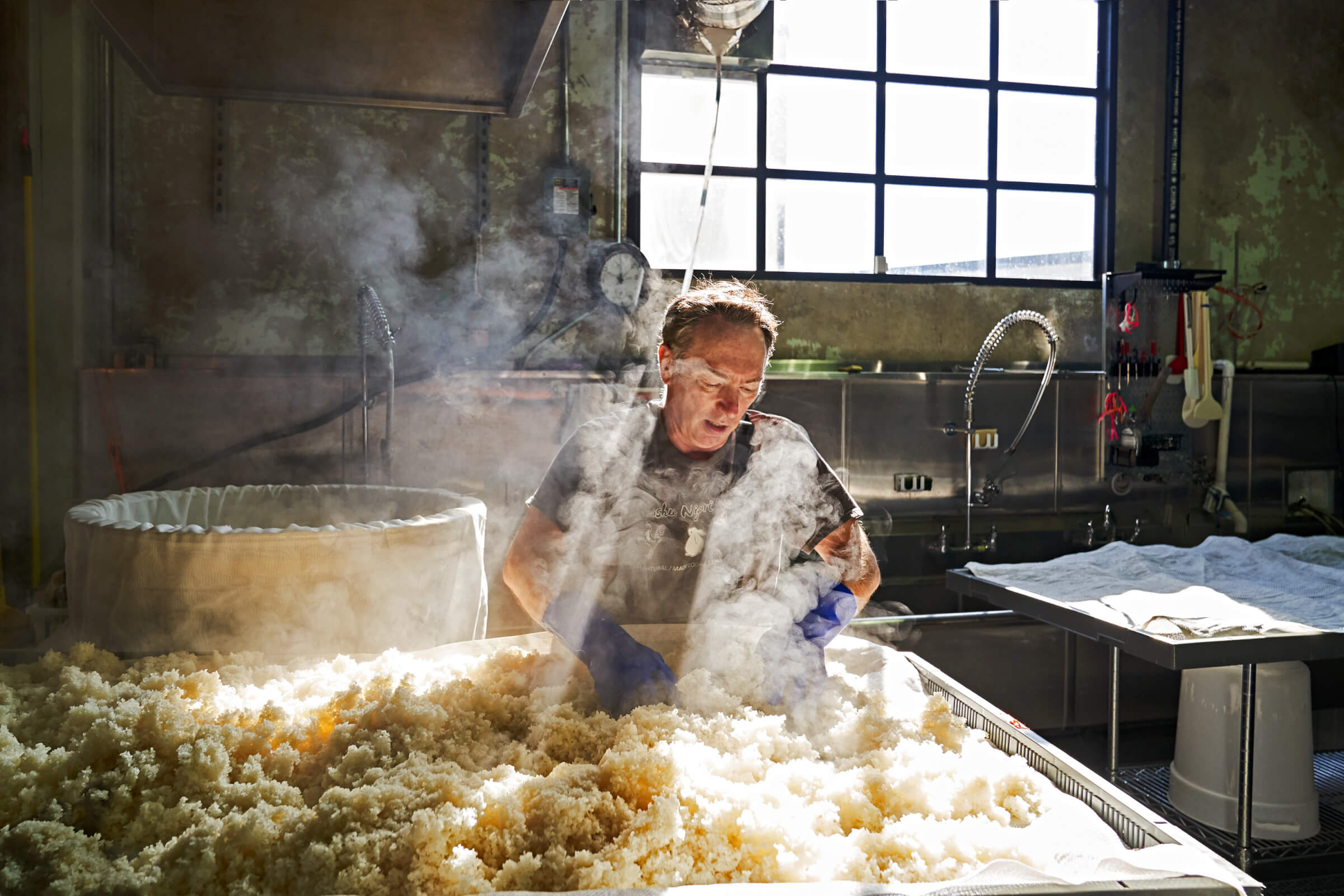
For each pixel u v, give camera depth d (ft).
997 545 9.89
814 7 10.32
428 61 4.71
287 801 2.74
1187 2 11.13
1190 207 11.30
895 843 2.62
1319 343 11.71
